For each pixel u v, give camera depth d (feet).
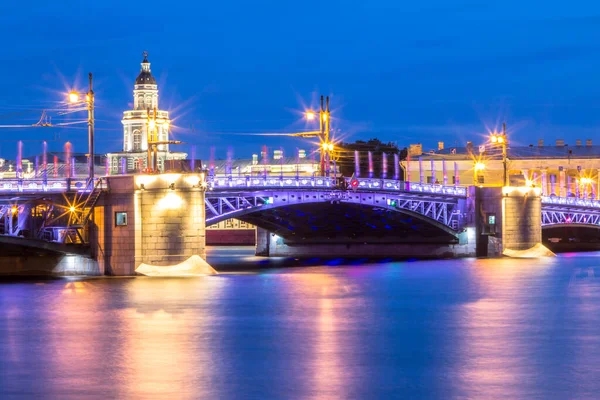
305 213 552.41
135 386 214.28
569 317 313.73
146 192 425.28
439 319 310.04
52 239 428.15
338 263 563.48
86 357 245.65
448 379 219.61
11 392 210.59
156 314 318.45
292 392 208.64
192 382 217.36
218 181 461.37
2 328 291.58
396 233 619.26
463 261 571.28
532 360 239.91
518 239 611.88
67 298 355.36
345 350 253.65
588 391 209.26
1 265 431.84
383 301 358.64
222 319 309.63
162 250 426.92
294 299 361.71
